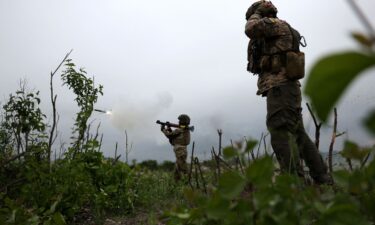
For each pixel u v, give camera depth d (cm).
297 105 340
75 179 394
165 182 598
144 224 358
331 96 26
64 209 374
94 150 457
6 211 266
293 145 137
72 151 435
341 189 155
